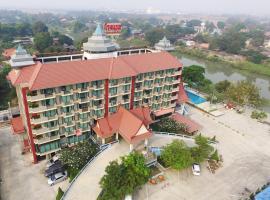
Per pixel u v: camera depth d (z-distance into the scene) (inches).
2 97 3582.7
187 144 2640.3
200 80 4591.5
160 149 2428.6
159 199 1977.1
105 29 3479.3
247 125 3289.9
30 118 2175.2
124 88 2628.0
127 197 1866.4
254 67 6742.1
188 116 3425.2
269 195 2009.1
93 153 2364.7
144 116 2677.2
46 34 7534.5
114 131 2455.7
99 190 1973.4
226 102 3932.1
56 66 2233.0
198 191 2087.8
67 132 2407.7
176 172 2282.2
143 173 1968.5
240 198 2044.8
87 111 2452.0
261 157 2610.7
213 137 2837.1
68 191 1957.4
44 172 2262.6
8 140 2706.7
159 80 2928.2
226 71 6653.5
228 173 2327.8
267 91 5162.4
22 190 2063.2
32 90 2039.9
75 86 2297.0
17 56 2282.2
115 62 2541.8
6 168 2292.1
